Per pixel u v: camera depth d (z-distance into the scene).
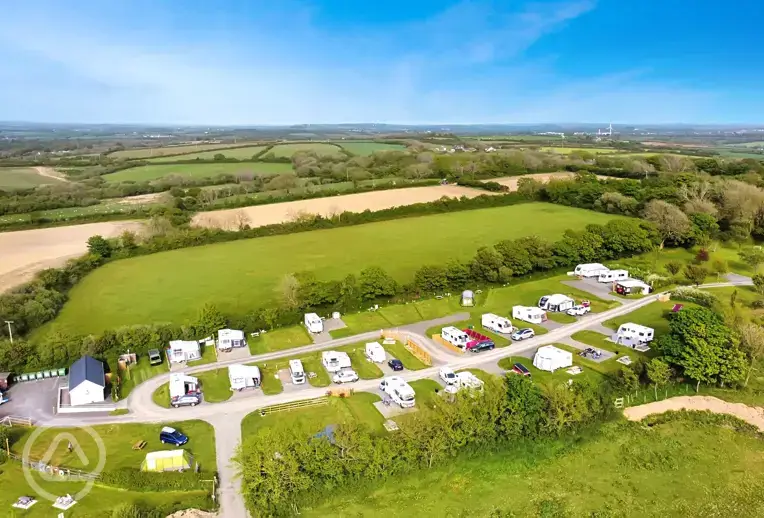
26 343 67.25
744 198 128.25
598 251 107.88
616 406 56.66
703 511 42.84
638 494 44.81
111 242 118.12
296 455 43.38
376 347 68.44
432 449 46.31
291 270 104.12
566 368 65.25
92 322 80.19
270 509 41.59
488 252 97.56
